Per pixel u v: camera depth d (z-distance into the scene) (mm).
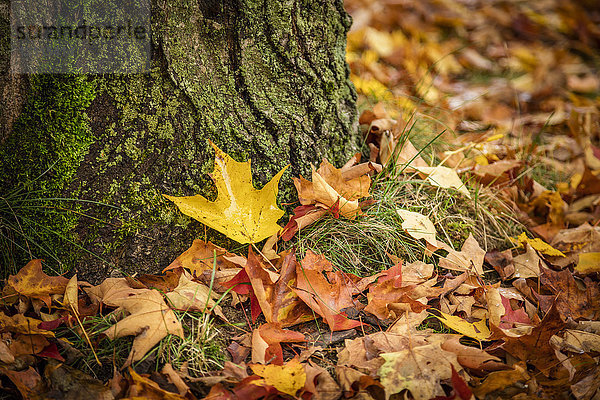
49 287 1060
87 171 1096
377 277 1114
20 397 1001
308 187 1138
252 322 1072
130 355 1004
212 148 1127
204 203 1086
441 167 1238
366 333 1078
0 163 1086
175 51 1102
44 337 1022
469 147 1336
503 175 1306
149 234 1110
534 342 1043
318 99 1179
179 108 1111
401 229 1176
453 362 1010
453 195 1245
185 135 1116
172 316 1031
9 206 1078
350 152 1221
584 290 1143
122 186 1103
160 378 1003
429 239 1148
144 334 1019
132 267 1106
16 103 1087
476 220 1233
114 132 1099
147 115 1104
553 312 1028
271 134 1153
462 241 1203
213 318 1065
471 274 1142
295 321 1069
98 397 988
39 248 1091
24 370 1007
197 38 1114
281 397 993
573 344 1069
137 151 1104
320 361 1046
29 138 1090
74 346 1036
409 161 1217
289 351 1057
